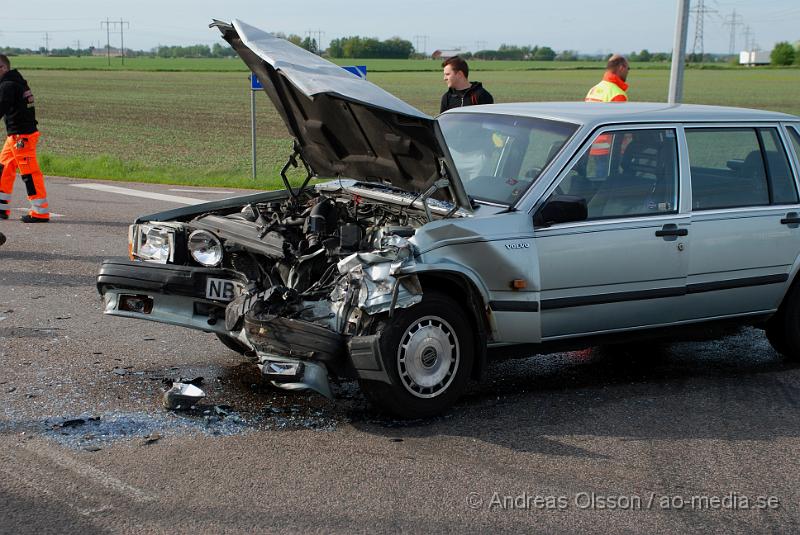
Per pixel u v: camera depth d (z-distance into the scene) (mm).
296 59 5602
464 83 10273
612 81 10438
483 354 5445
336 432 5020
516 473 4551
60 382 5672
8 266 9039
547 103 6883
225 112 45156
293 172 19828
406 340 5137
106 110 45531
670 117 6215
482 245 5289
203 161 23156
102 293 5750
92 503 4035
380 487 4312
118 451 4641
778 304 6570
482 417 5359
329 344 4957
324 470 4488
